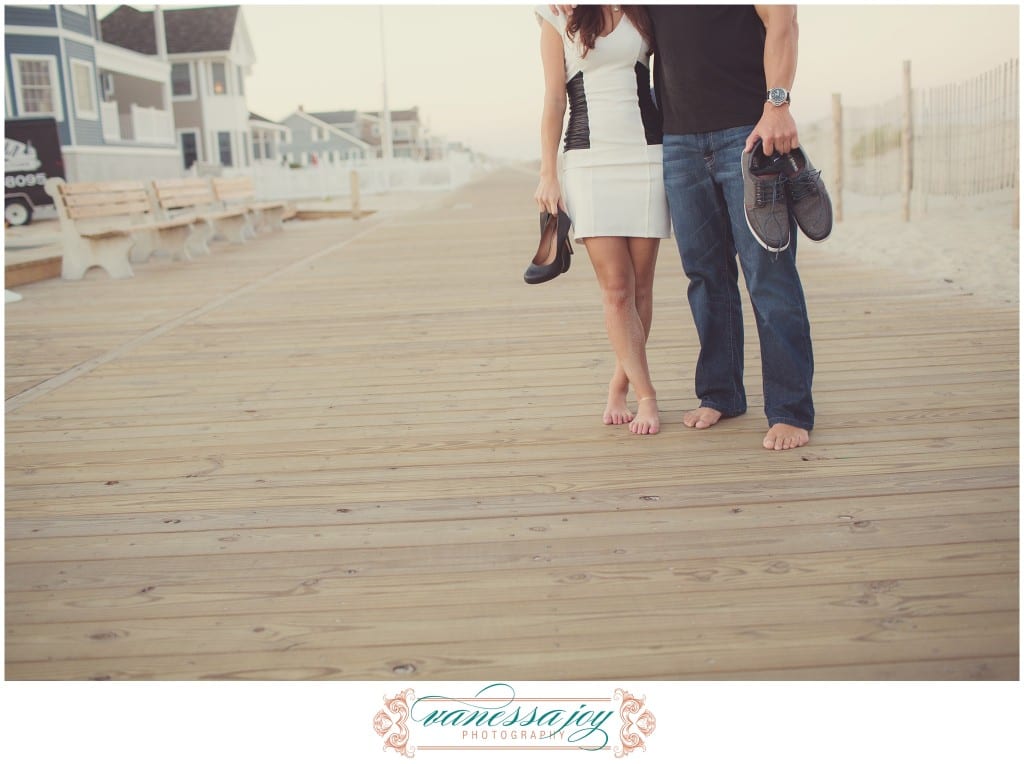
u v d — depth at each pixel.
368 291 6.36
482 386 3.72
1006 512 2.26
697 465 2.68
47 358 4.60
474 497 2.53
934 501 2.34
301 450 3.02
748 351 4.07
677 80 2.72
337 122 76.56
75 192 7.63
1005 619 1.79
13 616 1.97
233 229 10.51
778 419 2.80
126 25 33.25
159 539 2.35
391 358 4.29
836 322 4.56
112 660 1.80
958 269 6.29
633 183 2.82
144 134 22.67
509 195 18.92
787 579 1.98
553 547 2.19
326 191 21.23
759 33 2.65
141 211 8.77
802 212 2.65
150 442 3.18
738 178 2.71
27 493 2.71
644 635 1.80
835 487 2.46
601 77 2.79
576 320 4.97
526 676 1.69
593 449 2.88
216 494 2.65
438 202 17.44
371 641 1.83
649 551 2.14
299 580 2.09
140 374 4.20
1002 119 10.59
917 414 3.04
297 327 5.16
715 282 2.96
